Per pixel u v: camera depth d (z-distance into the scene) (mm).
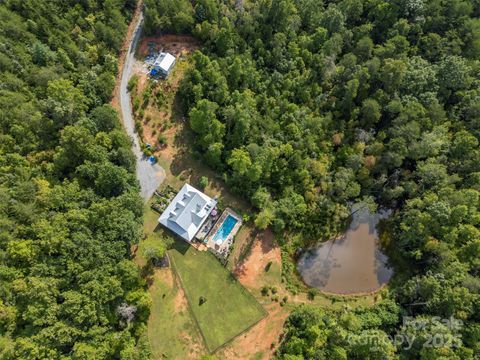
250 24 117000
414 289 91250
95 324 78562
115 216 87062
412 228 96750
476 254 91000
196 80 109062
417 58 115000
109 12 117875
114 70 116562
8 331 73500
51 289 76688
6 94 92750
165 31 126000
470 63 115375
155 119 112562
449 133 107688
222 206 101625
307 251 102188
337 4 127438
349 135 110250
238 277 94625
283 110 109562
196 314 89688
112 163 96250
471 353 78438
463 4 120125
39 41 104250
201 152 107438
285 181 103438
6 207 82125
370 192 109250
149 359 83375
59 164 92688
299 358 81125
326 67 113188
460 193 93875
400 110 107000
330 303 95188
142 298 83812
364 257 102688
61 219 84375
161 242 92875
